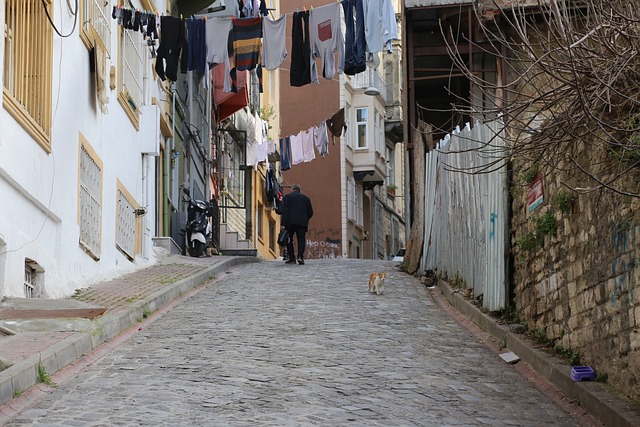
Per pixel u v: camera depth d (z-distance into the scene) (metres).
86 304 18.31
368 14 24.08
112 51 25.84
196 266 29.91
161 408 11.45
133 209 28.88
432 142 30.03
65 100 20.84
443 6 29.98
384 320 19.58
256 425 10.77
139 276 25.66
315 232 64.25
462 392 13.30
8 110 16.95
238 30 24.94
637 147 10.70
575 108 11.47
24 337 14.77
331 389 12.89
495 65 30.55
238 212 51.31
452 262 23.91
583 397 12.69
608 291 13.11
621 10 10.64
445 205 24.94
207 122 43.66
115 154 26.23
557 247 15.57
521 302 17.75
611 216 12.95
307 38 24.81
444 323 19.62
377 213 71.31
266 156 49.25
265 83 57.06
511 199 18.58
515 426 11.66
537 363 14.91
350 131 65.56
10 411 11.23
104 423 10.66
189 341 16.50
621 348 12.58
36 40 19.20
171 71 24.89
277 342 16.50
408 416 11.66
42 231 19.38
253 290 24.66
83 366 14.16
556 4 10.90
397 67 69.75
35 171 18.66
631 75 10.99
